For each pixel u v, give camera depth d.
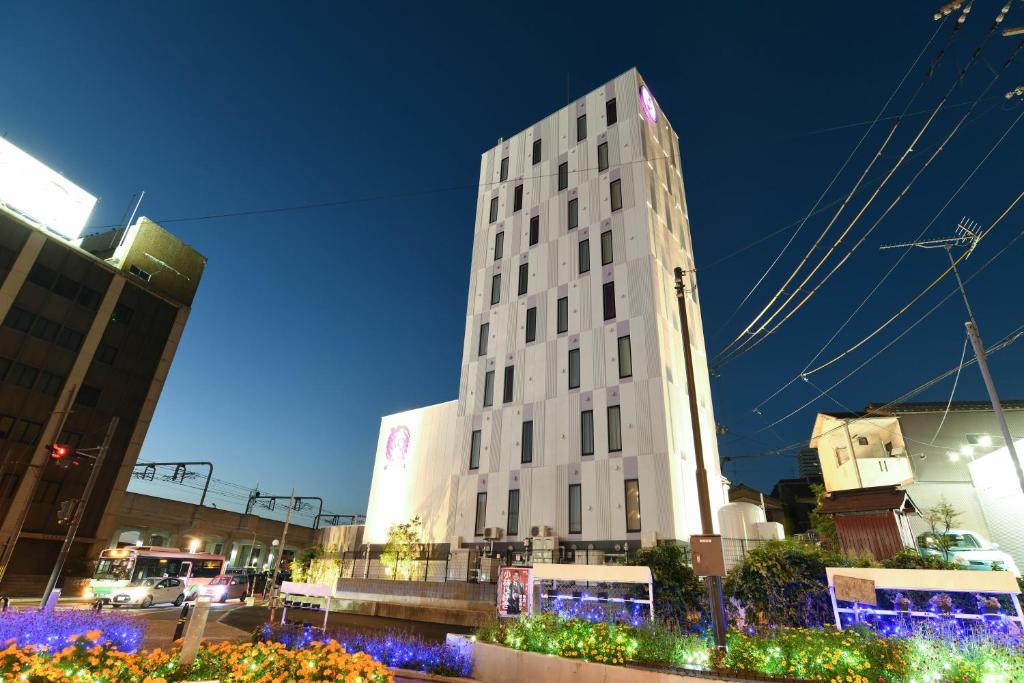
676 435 26.09
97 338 44.75
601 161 33.03
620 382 27.16
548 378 29.66
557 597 15.47
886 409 33.88
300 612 26.91
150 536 58.06
